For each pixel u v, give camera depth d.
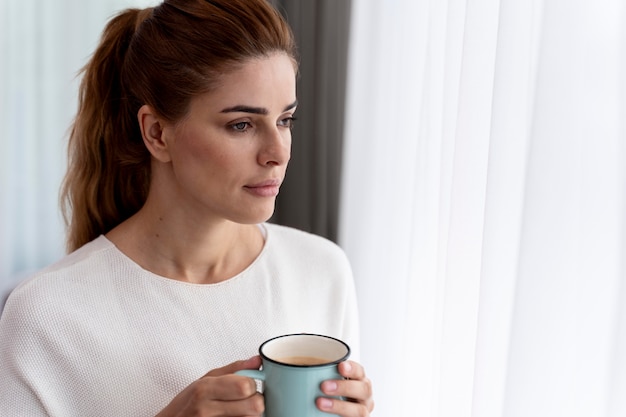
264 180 0.93
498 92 0.97
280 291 1.12
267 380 0.78
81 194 1.13
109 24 1.07
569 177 0.92
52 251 2.01
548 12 0.90
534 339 0.94
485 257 1.00
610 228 0.90
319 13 1.44
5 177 1.93
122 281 1.02
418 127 1.25
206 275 1.08
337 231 1.45
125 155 1.08
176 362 1.00
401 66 1.26
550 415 0.94
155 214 1.03
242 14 0.91
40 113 1.94
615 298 0.90
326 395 0.76
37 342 0.97
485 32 1.05
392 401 1.34
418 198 1.21
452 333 1.09
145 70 0.97
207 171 0.93
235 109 0.90
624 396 0.86
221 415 0.79
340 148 1.42
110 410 0.99
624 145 0.86
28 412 0.97
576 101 0.90
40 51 1.91
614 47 0.88
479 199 1.07
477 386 1.01
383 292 1.34
